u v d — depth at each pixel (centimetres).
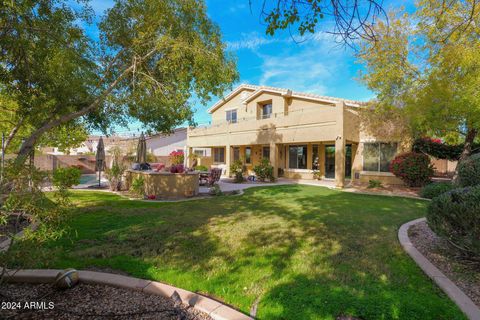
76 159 2589
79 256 420
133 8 809
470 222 361
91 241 500
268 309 282
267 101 2075
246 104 2241
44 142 1500
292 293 313
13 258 279
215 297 313
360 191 1284
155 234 550
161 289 314
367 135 1552
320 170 1830
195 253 444
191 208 838
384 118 1439
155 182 1083
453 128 1059
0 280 289
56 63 669
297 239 524
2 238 429
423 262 402
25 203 288
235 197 1085
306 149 1905
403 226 621
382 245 492
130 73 907
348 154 1753
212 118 2623
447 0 817
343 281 346
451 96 959
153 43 859
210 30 877
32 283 330
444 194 418
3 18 503
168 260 413
